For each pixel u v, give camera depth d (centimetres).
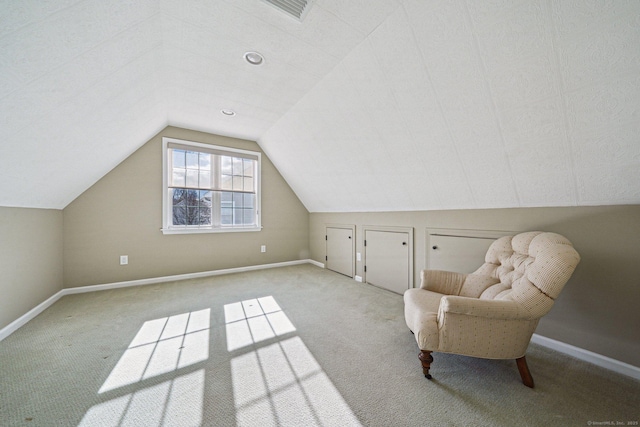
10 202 178
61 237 259
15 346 162
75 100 143
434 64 146
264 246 400
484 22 118
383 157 231
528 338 126
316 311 225
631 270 136
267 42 162
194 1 130
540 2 102
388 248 294
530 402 116
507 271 158
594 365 146
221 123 309
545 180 157
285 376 134
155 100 225
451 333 126
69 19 100
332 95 213
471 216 215
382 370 140
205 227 348
